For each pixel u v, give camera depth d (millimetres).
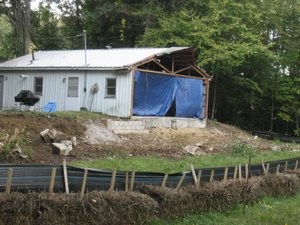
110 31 35688
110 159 14039
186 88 25750
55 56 27219
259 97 34094
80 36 35469
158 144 18734
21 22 32656
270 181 11750
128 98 22453
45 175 7699
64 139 15633
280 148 21797
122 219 7988
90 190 8188
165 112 24438
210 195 9711
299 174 13031
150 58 23250
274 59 31594
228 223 9055
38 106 25438
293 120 33719
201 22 30109
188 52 24844
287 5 33562
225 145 20297
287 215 9961
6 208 6918
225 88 33344
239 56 29062
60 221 7297
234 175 11062
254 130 32906
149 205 8344
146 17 33094
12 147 12727
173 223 8672
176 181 9539
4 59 36281
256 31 32406
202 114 26984
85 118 19531
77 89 24156
